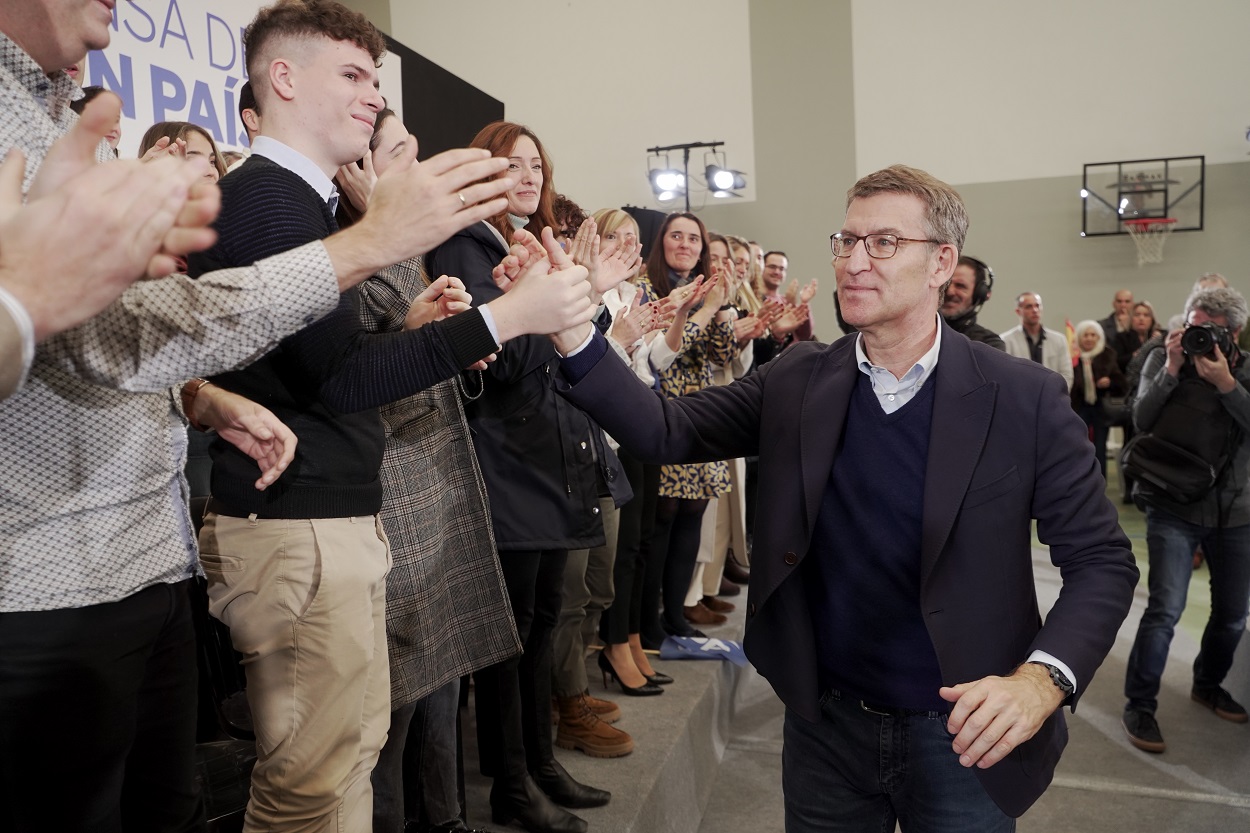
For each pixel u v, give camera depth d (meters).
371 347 1.04
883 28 8.68
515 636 1.63
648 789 2.07
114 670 0.92
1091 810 2.48
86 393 0.87
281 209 1.06
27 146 0.83
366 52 1.18
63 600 0.87
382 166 1.62
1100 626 1.14
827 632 1.33
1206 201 8.25
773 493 1.32
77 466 0.88
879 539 1.27
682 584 3.09
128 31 2.28
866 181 1.26
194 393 1.09
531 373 1.79
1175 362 2.79
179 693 1.08
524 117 9.27
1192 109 8.22
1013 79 8.52
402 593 1.47
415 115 4.21
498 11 9.24
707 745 2.66
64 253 0.52
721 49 8.93
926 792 1.28
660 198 9.09
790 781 1.40
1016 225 8.62
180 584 1.08
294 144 1.16
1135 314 7.17
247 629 1.18
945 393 1.23
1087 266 8.53
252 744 1.64
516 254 1.22
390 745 1.54
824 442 1.28
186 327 0.74
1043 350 6.21
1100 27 8.34
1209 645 3.08
